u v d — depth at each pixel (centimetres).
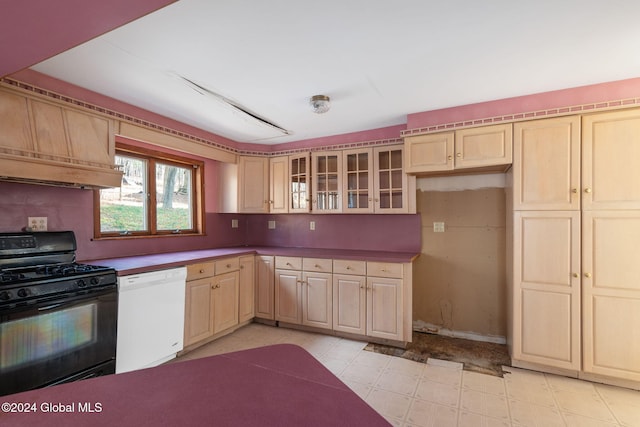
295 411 71
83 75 216
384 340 309
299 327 348
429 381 239
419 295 341
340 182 356
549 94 247
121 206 297
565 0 146
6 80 191
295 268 340
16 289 170
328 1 145
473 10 153
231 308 327
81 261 257
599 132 230
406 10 153
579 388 228
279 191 391
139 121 275
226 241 408
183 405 73
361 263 310
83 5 112
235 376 87
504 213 310
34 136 201
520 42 181
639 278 219
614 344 225
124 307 225
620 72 216
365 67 210
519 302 252
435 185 336
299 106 279
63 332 190
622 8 151
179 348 266
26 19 119
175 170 352
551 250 242
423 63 205
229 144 383
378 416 69
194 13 152
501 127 261
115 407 72
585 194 232
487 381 238
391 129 339
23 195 224
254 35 172
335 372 253
